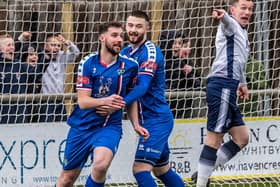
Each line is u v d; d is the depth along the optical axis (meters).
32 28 24.72
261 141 23.53
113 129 17.88
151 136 18.36
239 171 23.50
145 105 18.53
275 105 23.95
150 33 24.53
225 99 19.97
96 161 17.34
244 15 20.12
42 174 22.59
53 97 22.84
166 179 19.34
